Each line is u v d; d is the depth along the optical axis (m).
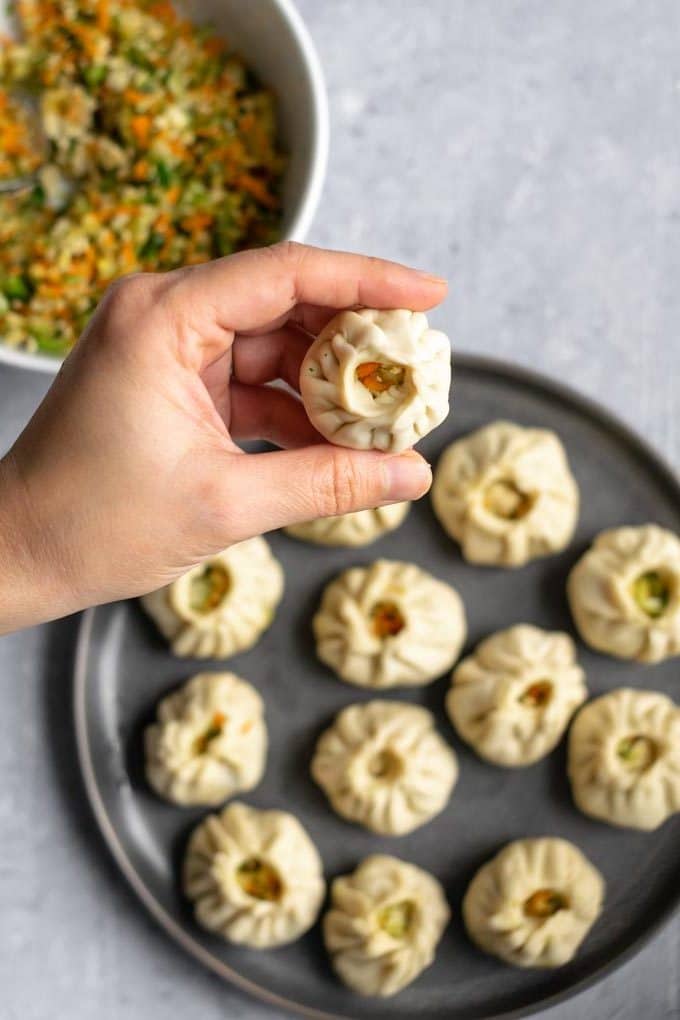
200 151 0.80
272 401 0.77
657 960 0.87
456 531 0.88
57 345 0.80
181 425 0.67
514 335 0.88
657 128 0.88
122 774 0.87
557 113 0.88
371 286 0.67
